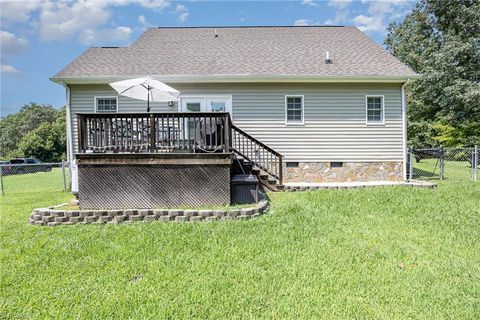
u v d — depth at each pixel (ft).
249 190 21.90
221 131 21.22
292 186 29.14
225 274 11.37
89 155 20.42
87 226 17.62
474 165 37.17
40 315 8.96
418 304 9.42
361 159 34.01
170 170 20.71
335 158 33.88
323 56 36.83
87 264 12.26
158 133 21.31
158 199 20.61
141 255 13.10
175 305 9.35
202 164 20.74
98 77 31.48
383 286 10.53
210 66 34.27
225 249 13.73
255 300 9.64
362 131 33.96
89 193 20.43
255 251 13.47
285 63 35.09
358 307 9.25
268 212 20.26
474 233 15.88
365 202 22.67
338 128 33.91
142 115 20.92
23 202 25.31
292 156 33.76
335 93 33.83
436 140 72.90
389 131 34.19
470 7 62.18
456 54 59.36
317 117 33.86
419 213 19.65
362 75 32.40
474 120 62.85
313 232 15.98
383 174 34.14
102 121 20.81
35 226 17.85
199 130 21.38
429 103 70.64
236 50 38.45
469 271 11.64
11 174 67.41
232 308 9.19
